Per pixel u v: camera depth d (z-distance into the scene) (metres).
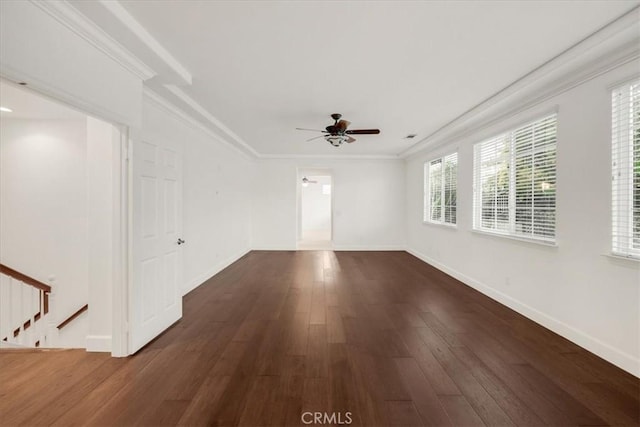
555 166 3.09
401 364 2.49
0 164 4.08
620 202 2.46
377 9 2.06
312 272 5.84
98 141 2.69
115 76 2.45
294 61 2.82
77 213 4.19
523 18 2.15
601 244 2.57
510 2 1.98
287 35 2.39
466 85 3.33
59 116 4.02
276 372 2.38
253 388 2.17
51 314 3.76
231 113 4.41
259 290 4.66
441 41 2.46
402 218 8.34
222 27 2.28
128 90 2.62
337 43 2.50
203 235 5.12
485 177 4.43
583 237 2.74
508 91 3.34
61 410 1.93
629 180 2.40
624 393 2.10
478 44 2.50
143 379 2.29
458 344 2.84
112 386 2.20
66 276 4.17
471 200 4.77
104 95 2.32
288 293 4.51
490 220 4.30
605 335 2.54
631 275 2.33
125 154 2.64
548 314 3.17
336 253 7.95
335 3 2.00
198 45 2.54
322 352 2.70
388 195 8.33
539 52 2.62
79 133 4.18
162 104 3.61
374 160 8.29
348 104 4.00
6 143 4.09
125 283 2.65
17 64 1.63
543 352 2.68
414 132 5.52
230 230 6.58
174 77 2.96
